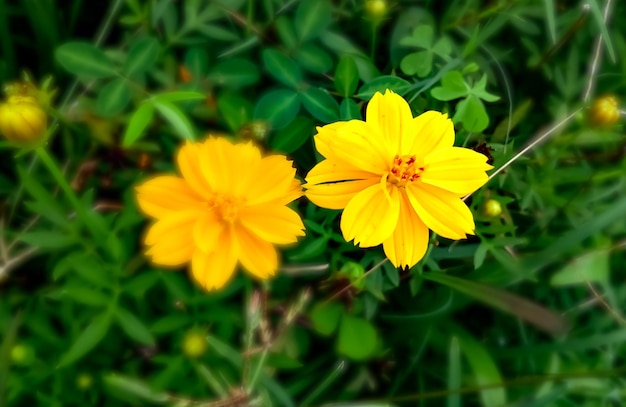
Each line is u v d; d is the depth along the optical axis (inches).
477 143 9.4
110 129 8.6
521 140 10.2
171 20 9.2
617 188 9.3
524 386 8.9
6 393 7.7
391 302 9.4
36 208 7.5
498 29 10.4
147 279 7.8
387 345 9.2
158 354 8.3
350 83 8.9
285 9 9.7
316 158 8.7
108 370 8.3
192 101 8.7
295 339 8.4
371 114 7.1
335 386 8.9
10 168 9.5
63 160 9.3
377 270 8.5
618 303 9.1
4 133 6.7
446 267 9.4
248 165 7.0
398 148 7.2
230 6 9.2
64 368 7.9
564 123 9.2
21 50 10.3
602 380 8.7
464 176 7.1
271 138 8.8
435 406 9.0
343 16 10.0
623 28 10.7
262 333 7.1
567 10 10.9
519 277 8.6
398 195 7.1
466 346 8.6
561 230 9.7
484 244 8.6
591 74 9.5
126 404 8.1
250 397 7.0
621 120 9.9
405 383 9.3
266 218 7.1
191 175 7.0
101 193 9.1
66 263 7.6
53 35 9.6
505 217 9.0
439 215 7.1
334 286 8.5
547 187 9.3
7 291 8.6
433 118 7.3
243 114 8.5
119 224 7.9
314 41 9.6
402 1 10.1
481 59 10.0
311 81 9.5
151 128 8.8
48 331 7.9
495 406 7.9
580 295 9.7
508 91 9.6
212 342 7.1
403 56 9.7
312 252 8.3
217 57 9.2
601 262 8.8
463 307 9.1
